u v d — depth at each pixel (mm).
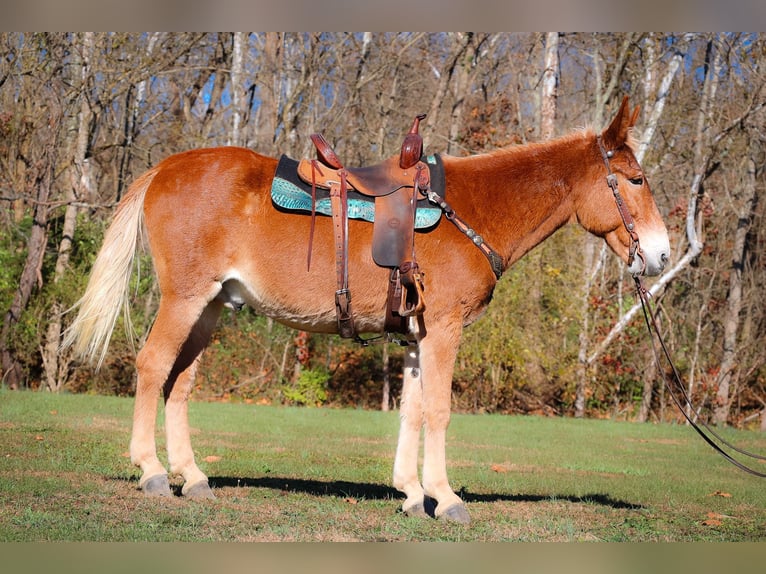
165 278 5508
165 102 21875
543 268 18062
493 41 23172
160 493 5539
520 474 8297
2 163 18531
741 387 20250
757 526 5844
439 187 5430
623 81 22609
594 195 5777
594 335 19078
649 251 5707
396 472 5602
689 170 21219
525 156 5766
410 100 23969
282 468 7676
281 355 19562
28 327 17781
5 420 9922
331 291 5375
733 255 20062
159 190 5582
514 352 17453
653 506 6559
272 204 5438
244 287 5520
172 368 5801
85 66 18516
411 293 5242
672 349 19828
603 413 19859
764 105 18375
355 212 5336
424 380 5309
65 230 18547
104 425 9984
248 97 22297
